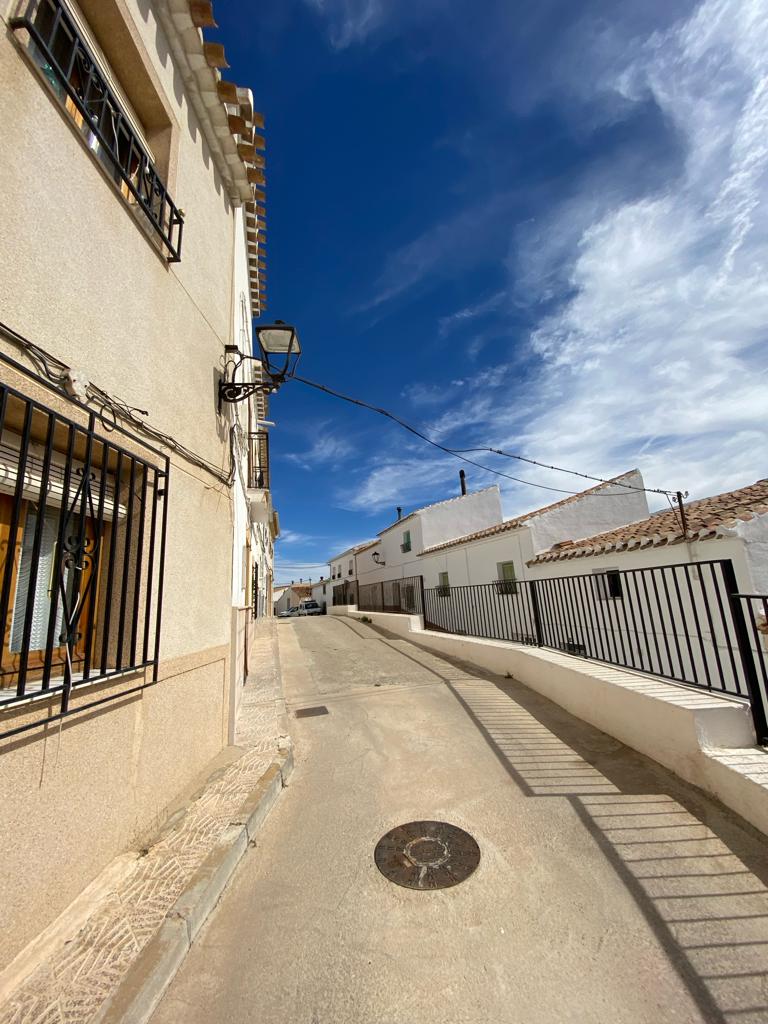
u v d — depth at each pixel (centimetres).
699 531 700
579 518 1310
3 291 198
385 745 436
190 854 255
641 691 374
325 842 284
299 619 2511
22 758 193
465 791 334
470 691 607
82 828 227
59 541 212
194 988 184
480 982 181
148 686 289
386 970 189
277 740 439
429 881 240
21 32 217
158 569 315
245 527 827
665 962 184
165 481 315
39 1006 163
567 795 315
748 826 263
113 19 293
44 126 227
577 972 183
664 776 329
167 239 336
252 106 467
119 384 281
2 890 179
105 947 190
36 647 247
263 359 486
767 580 650
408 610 1652
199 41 381
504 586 1235
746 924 200
